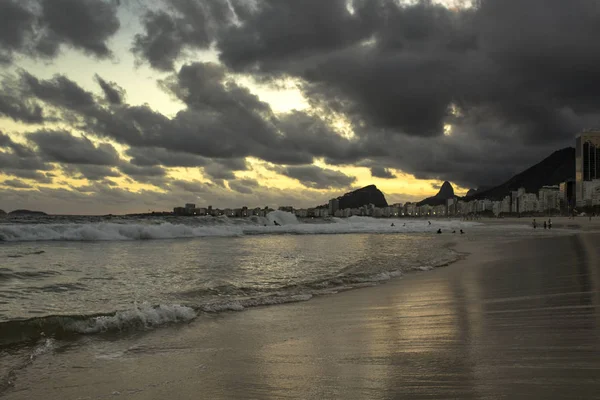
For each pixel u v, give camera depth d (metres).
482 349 4.95
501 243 29.48
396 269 14.66
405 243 30.30
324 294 9.93
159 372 4.62
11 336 5.89
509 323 6.30
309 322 7.08
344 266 15.50
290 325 6.88
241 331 6.50
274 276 12.78
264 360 4.97
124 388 4.15
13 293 9.16
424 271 14.23
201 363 4.92
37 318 6.48
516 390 3.58
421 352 4.98
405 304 8.47
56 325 6.39
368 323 6.86
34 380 4.42
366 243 30.09
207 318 7.39
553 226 76.06
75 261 15.59
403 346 5.33
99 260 16.09
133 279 11.52
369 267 15.23
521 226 78.06
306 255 19.83
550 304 7.70
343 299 9.25
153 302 8.63
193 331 6.51
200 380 4.32
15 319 6.91
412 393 3.68
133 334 6.30
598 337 5.25
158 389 4.10
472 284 10.95
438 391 3.69
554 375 3.91
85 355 5.29
